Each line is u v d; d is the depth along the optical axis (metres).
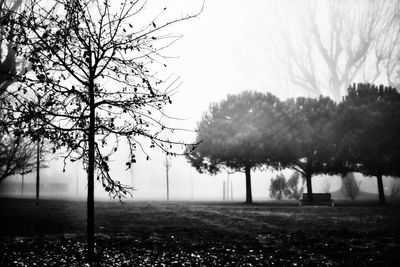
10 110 7.30
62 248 9.62
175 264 8.02
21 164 16.16
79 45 7.96
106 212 20.77
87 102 7.78
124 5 7.92
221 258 8.66
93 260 7.93
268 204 30.45
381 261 8.21
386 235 12.01
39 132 7.43
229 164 32.97
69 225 15.21
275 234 12.56
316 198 29.14
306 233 12.72
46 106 7.64
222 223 15.84
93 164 7.81
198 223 15.82
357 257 8.67
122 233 12.66
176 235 12.33
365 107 29.16
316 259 8.51
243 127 32.75
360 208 23.59
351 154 28.16
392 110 27.67
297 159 30.52
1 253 8.89
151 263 8.08
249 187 33.00
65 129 7.57
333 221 16.20
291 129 31.66
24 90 7.48
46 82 7.57
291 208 24.47
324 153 29.20
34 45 7.56
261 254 9.12
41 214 18.86
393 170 27.50
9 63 14.05
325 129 29.53
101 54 7.94
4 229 14.08
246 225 15.15
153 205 27.95
